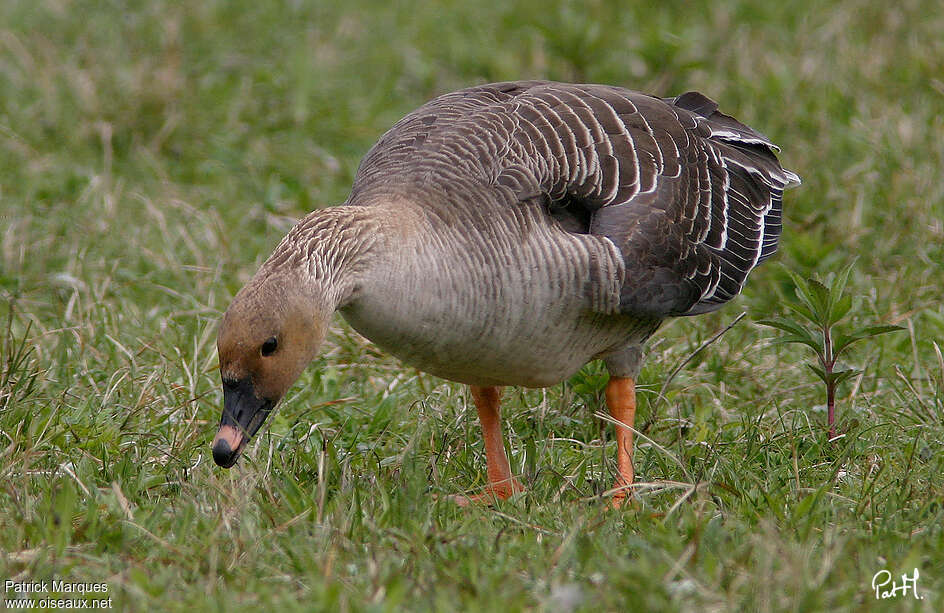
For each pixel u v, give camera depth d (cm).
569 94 1117
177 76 1800
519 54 1941
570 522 931
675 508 929
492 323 971
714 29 1956
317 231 920
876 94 1753
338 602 777
